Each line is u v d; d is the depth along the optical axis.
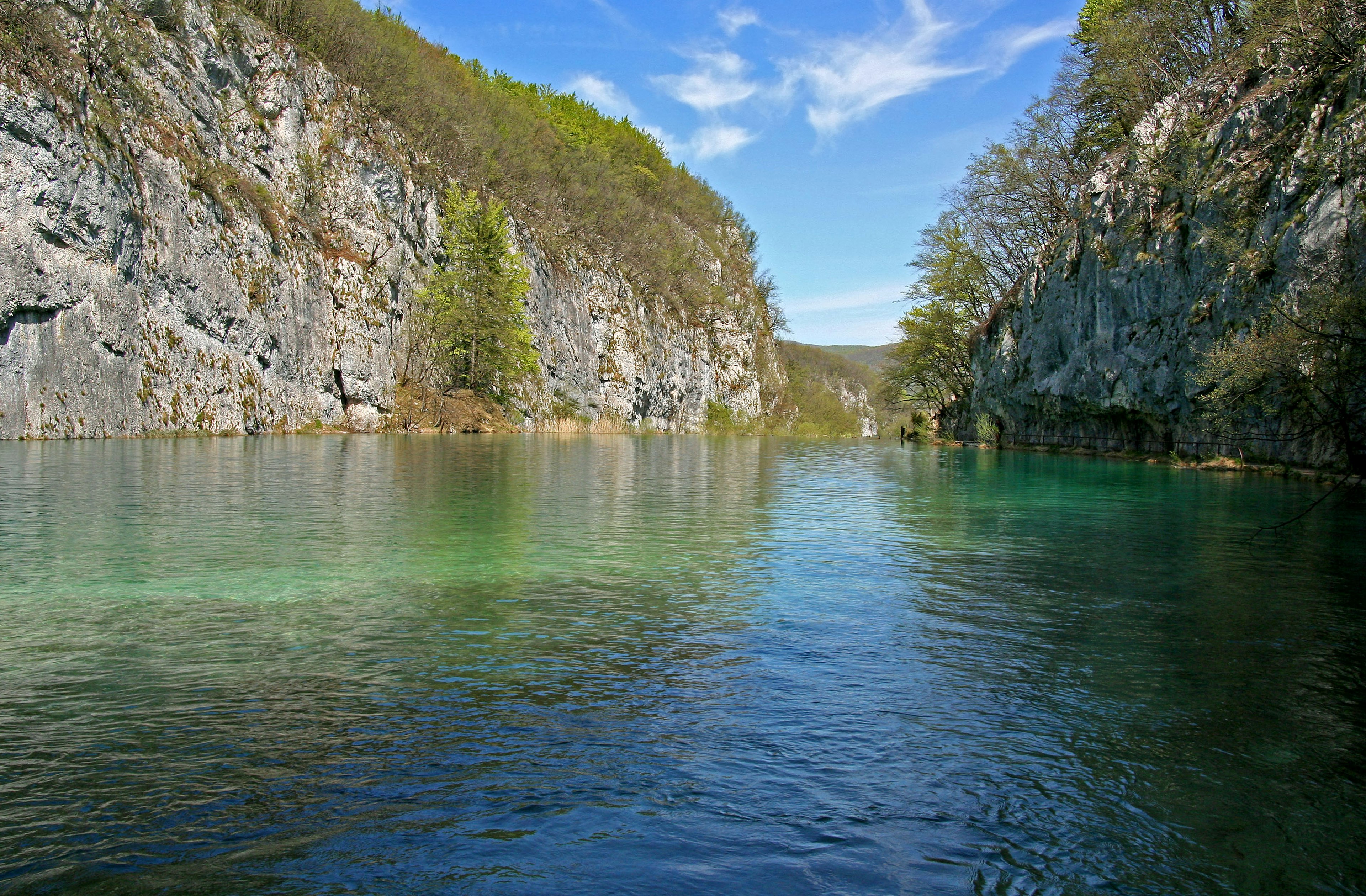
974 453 43.22
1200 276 28.67
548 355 71.38
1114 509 16.08
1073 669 6.26
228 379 39.72
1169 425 31.69
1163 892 3.46
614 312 83.62
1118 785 4.40
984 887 3.46
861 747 4.80
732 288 117.12
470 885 3.38
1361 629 7.40
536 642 6.74
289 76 48.47
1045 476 25.14
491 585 8.79
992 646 6.83
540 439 53.47
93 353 32.34
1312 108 25.20
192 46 41.84
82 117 32.03
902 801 4.19
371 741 4.75
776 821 3.96
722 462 32.97
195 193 38.19
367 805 4.02
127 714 5.11
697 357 100.75
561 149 92.62
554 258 75.06
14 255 29.03
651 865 3.55
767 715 5.27
